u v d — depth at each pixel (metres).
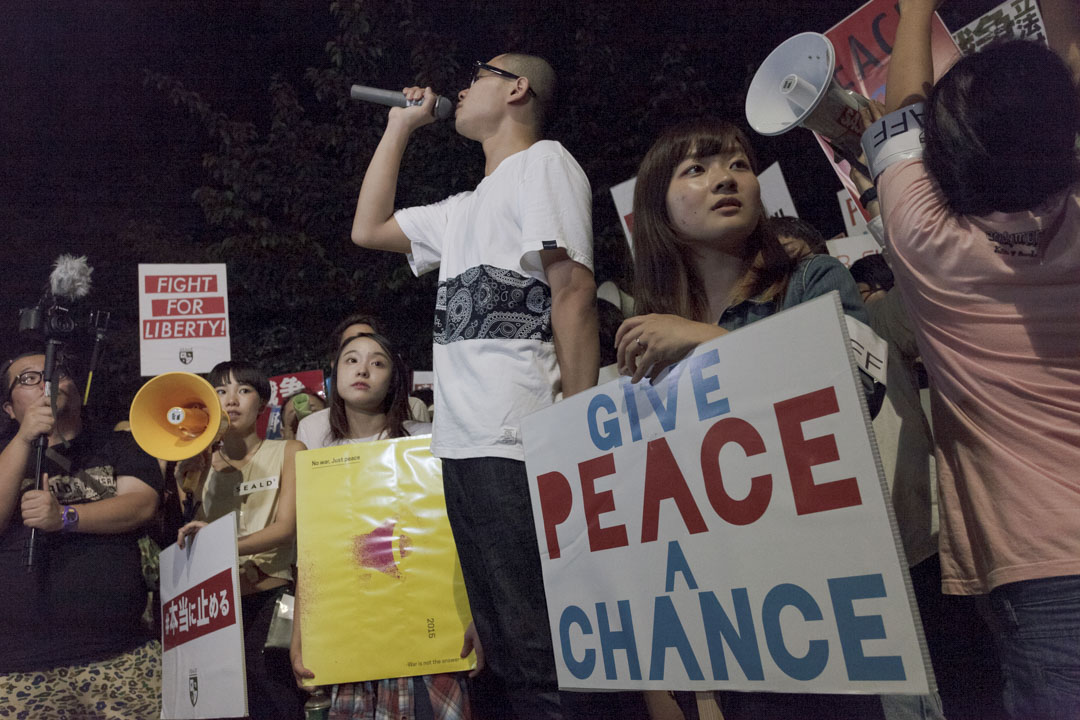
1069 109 1.46
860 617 1.25
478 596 2.34
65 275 3.65
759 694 1.66
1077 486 1.45
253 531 3.56
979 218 1.55
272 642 3.32
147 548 3.71
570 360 2.20
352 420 3.59
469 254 2.45
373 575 3.03
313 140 11.10
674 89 9.15
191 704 3.19
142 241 11.91
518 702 2.20
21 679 3.17
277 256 10.98
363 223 2.88
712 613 1.46
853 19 3.35
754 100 2.30
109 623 3.35
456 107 2.88
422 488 3.08
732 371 1.46
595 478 1.72
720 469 1.47
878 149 1.77
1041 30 2.62
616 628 1.65
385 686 3.01
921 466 2.40
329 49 10.52
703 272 2.03
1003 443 1.53
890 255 1.72
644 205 2.06
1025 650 1.47
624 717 2.11
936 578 2.43
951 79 1.56
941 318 1.63
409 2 10.33
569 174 2.35
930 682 1.16
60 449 3.56
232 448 3.73
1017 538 1.48
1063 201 1.49
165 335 5.62
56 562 3.29
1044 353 1.52
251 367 3.88
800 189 8.37
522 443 2.03
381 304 10.84
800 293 1.80
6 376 3.71
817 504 1.31
